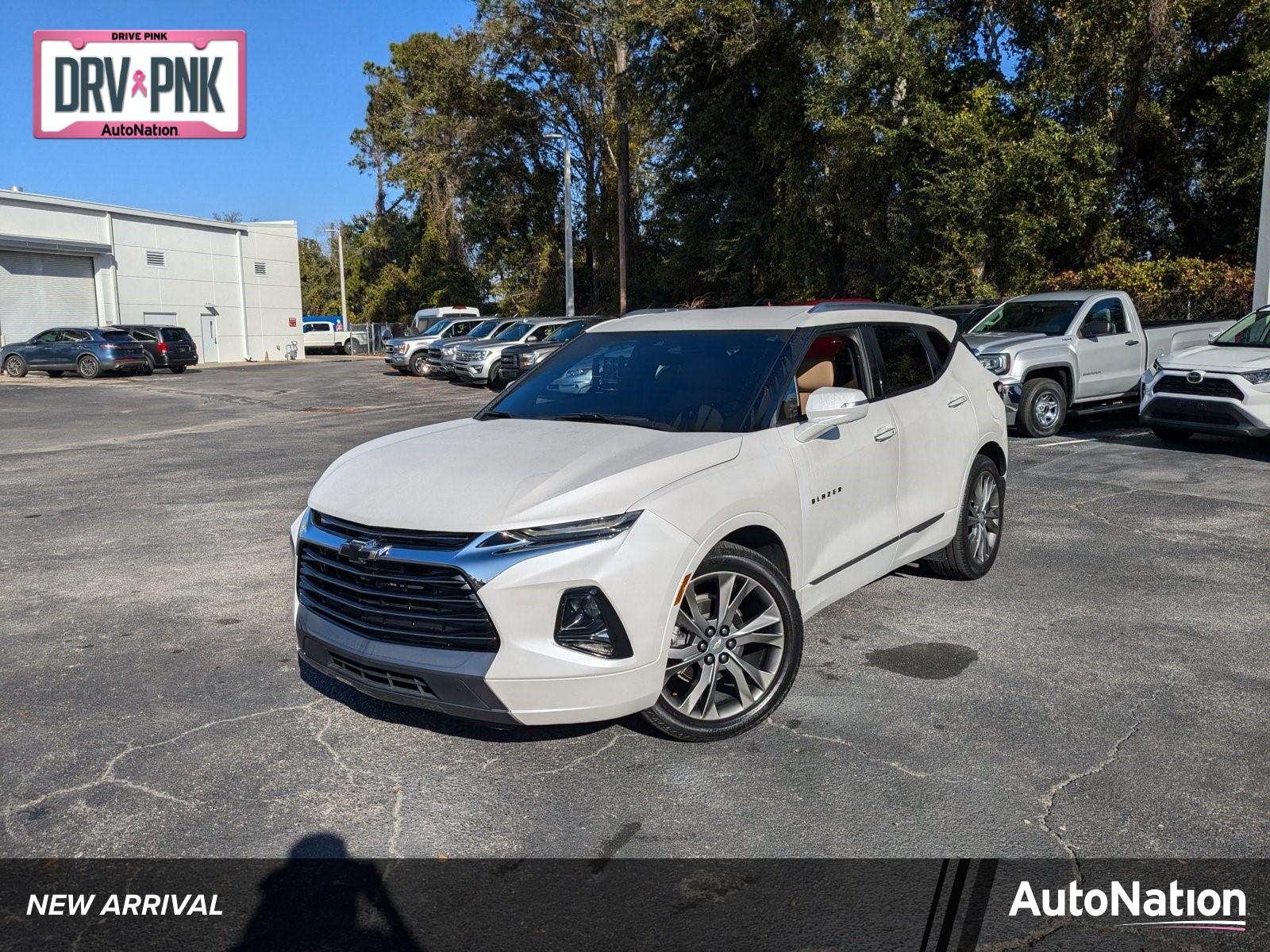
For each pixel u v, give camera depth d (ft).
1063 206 64.95
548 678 11.14
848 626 17.51
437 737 13.38
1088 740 12.86
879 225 78.59
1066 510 26.55
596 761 12.57
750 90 95.40
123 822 11.27
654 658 11.73
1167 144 75.41
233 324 152.15
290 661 16.47
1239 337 36.78
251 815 11.39
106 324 130.72
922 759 12.41
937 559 19.75
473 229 172.55
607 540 11.44
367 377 101.86
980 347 39.96
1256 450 35.63
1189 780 11.76
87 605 19.88
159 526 27.58
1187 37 69.87
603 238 154.51
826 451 14.78
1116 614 18.01
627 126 125.49
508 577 11.04
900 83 70.64
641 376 15.75
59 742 13.38
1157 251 80.18
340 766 12.56
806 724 13.48
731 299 107.24
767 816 11.12
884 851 10.36
